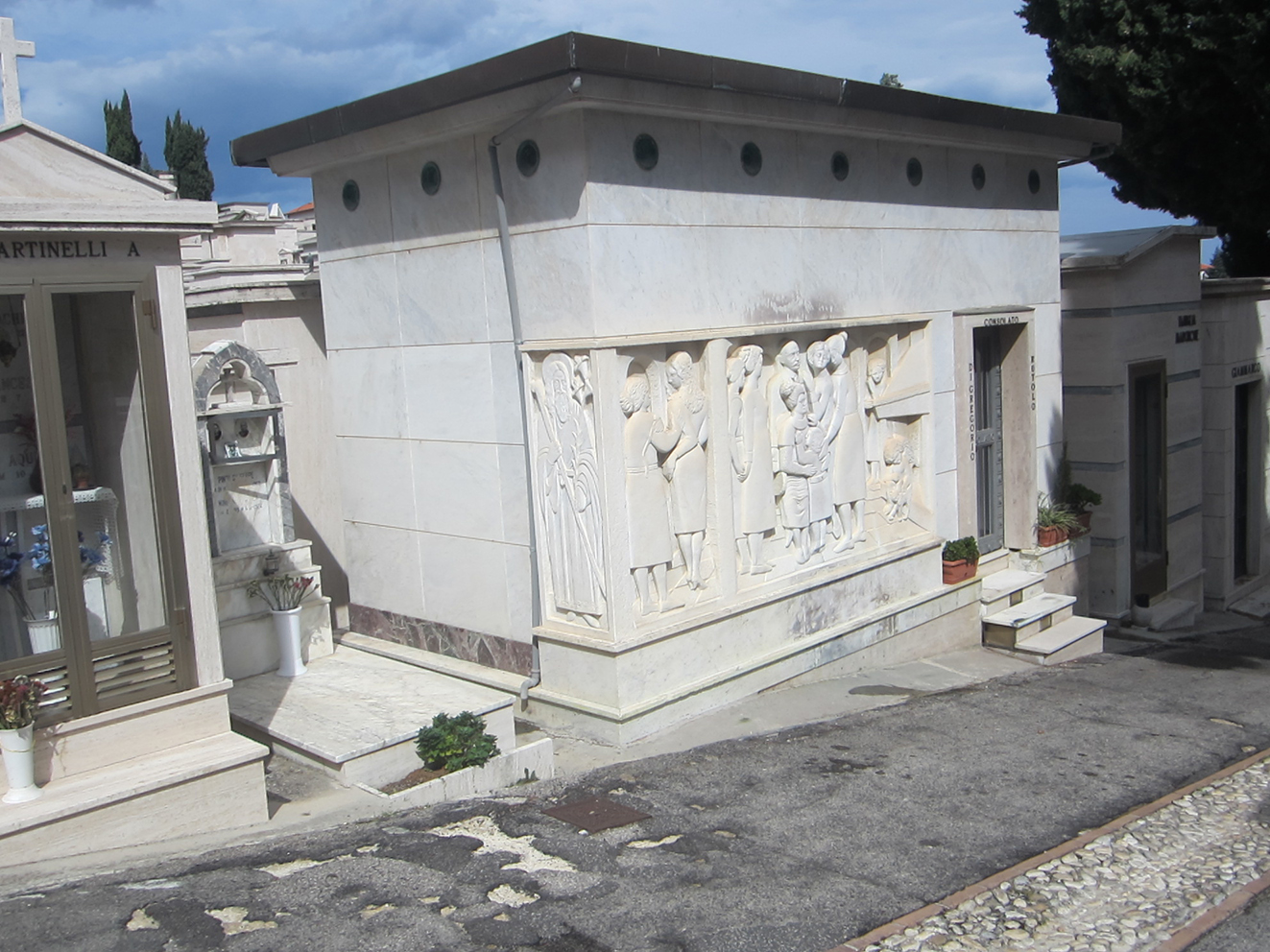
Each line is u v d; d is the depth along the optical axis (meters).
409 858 5.65
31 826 5.63
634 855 5.78
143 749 6.34
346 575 10.88
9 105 5.86
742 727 8.47
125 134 32.59
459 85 7.61
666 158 8.09
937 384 11.07
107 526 6.47
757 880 5.47
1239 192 17.34
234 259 17.22
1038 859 5.80
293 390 10.41
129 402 6.35
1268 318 18.34
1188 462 16.09
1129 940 4.88
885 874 5.61
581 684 8.29
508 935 4.73
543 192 7.88
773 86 8.12
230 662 8.71
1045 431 12.88
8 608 6.05
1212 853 5.91
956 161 11.09
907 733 8.38
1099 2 16.59
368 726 7.54
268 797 6.86
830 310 9.64
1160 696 9.98
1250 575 18.52
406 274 9.20
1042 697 9.79
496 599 9.02
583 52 6.81
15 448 6.04
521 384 8.25
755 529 9.02
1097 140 12.34
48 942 4.54
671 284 8.19
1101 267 13.54
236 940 4.60
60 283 5.97
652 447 8.10
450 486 9.22
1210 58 15.66
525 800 6.82
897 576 10.70
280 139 9.28
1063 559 13.02
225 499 8.91
